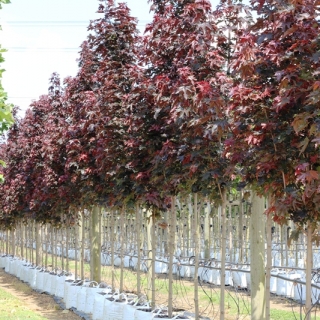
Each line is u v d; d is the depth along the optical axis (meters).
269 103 5.73
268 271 6.78
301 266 19.27
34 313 12.52
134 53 11.45
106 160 10.63
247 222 21.11
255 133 5.80
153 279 10.06
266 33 5.58
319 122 4.93
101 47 11.51
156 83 7.79
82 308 12.72
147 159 9.45
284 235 19.61
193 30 7.84
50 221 18.97
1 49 7.10
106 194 12.41
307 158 5.55
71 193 14.58
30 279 19.50
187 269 19.88
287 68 5.24
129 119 9.26
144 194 9.82
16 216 24.17
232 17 7.61
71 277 15.84
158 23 8.23
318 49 5.30
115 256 25.34
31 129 19.11
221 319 8.14
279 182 5.91
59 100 16.78
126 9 11.53
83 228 14.94
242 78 5.75
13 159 21.64
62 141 14.20
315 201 5.28
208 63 7.47
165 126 8.59
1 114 6.73
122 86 10.88
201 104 6.75
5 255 29.11
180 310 10.67
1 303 14.03
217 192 8.34
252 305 9.72
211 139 7.24
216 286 17.27
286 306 13.68
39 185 17.59
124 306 9.62
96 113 10.80
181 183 8.62
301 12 5.29
